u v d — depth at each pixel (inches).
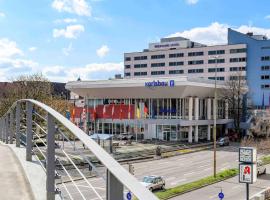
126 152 2255.2
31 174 270.8
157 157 2146.9
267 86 4074.8
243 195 1318.9
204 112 3208.7
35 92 2047.2
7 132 473.1
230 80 3462.1
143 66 4918.8
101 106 3189.0
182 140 2997.0
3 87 2262.6
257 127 2593.5
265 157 2183.8
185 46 4773.6
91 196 956.0
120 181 103.6
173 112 3006.9
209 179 1537.9
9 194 232.2
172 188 1373.0
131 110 3070.9
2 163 324.5
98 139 2207.2
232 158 2202.3
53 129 205.6
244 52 4195.4
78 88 3341.5
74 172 1155.9
